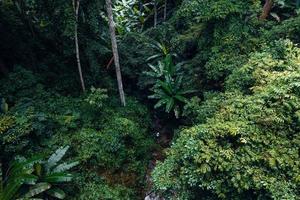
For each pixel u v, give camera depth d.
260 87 4.61
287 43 5.23
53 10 6.14
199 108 5.36
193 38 6.72
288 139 4.04
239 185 3.82
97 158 5.68
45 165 5.08
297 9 6.82
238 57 5.65
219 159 3.86
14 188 4.46
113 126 6.17
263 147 3.95
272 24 6.33
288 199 3.51
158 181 4.36
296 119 4.18
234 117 4.34
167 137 6.95
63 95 6.89
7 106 5.76
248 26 6.08
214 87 6.28
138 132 6.43
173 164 4.46
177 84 6.58
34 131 5.45
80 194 5.30
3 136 5.15
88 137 5.78
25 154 5.30
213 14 5.89
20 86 6.29
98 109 6.46
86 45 6.70
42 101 6.20
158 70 6.94
